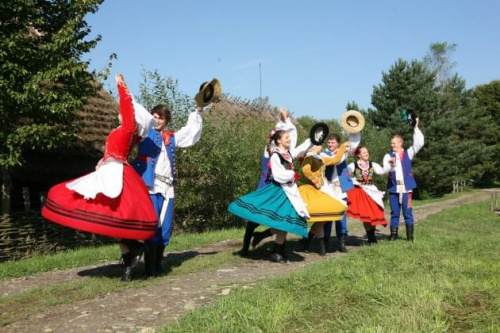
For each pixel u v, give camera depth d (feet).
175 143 20.29
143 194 17.97
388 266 19.31
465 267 18.76
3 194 33.22
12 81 26.86
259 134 46.01
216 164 39.81
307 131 61.31
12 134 27.32
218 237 31.48
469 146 120.98
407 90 100.99
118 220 16.93
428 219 45.52
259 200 21.68
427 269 18.70
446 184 107.86
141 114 18.33
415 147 28.76
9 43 26.35
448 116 109.09
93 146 38.81
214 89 20.59
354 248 27.40
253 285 17.10
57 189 17.58
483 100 168.86
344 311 13.35
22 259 26.37
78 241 32.48
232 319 12.68
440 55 134.31
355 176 27.76
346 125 27.68
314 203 23.12
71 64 28.12
